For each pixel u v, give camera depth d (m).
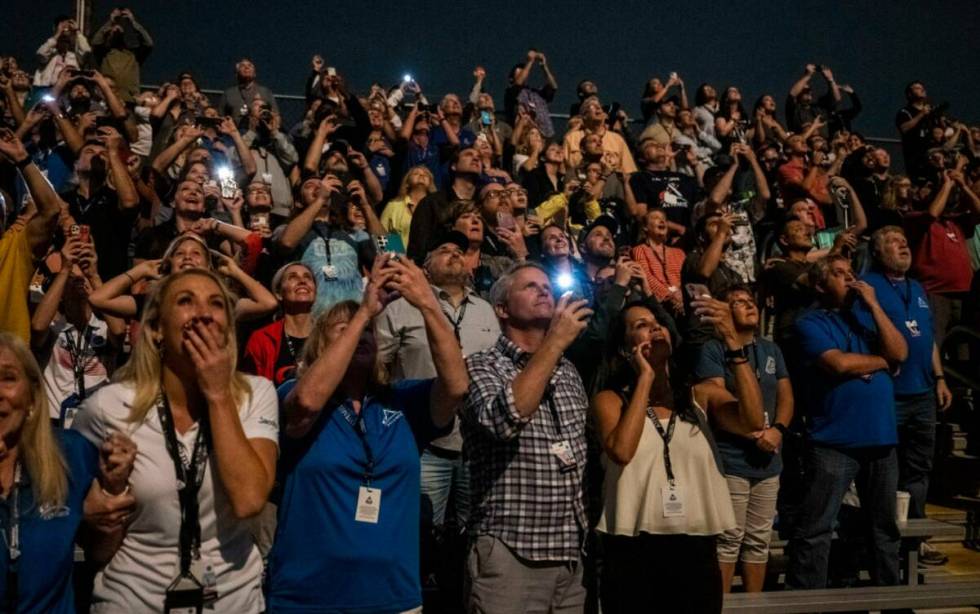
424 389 3.56
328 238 6.12
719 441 5.21
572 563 3.78
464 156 7.06
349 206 6.61
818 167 10.11
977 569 6.42
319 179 6.50
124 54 10.34
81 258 5.02
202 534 2.95
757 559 5.29
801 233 7.30
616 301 5.38
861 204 9.86
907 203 9.10
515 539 3.68
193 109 9.42
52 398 4.90
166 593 2.88
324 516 3.24
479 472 3.78
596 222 7.06
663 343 4.20
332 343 3.25
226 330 3.04
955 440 8.12
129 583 2.88
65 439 2.87
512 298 3.96
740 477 5.19
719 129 11.82
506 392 3.58
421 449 3.54
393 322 4.98
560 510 3.75
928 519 6.00
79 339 5.01
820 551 5.38
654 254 7.64
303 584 3.19
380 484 3.31
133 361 3.01
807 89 12.72
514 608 3.66
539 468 3.72
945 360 8.30
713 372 5.25
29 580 2.70
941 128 11.83
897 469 5.56
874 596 4.96
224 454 2.85
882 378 5.48
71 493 2.80
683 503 4.09
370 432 3.36
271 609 3.20
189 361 3.00
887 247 6.34
